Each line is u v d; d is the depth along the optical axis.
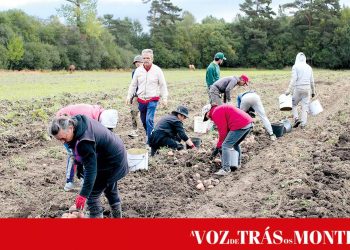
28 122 13.67
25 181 8.04
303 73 11.92
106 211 6.52
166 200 7.11
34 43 71.94
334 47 81.44
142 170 8.48
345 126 12.98
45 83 31.48
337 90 22.73
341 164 8.89
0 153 10.01
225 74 47.97
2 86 27.83
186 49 92.31
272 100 19.34
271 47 90.19
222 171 8.38
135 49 94.50
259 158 9.52
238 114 8.20
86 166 5.02
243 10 92.50
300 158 9.30
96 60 79.06
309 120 13.95
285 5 88.00
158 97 10.16
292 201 6.86
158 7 93.38
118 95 21.02
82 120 5.02
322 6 84.56
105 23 98.50
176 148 9.65
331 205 6.68
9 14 76.88
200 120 12.14
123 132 12.54
